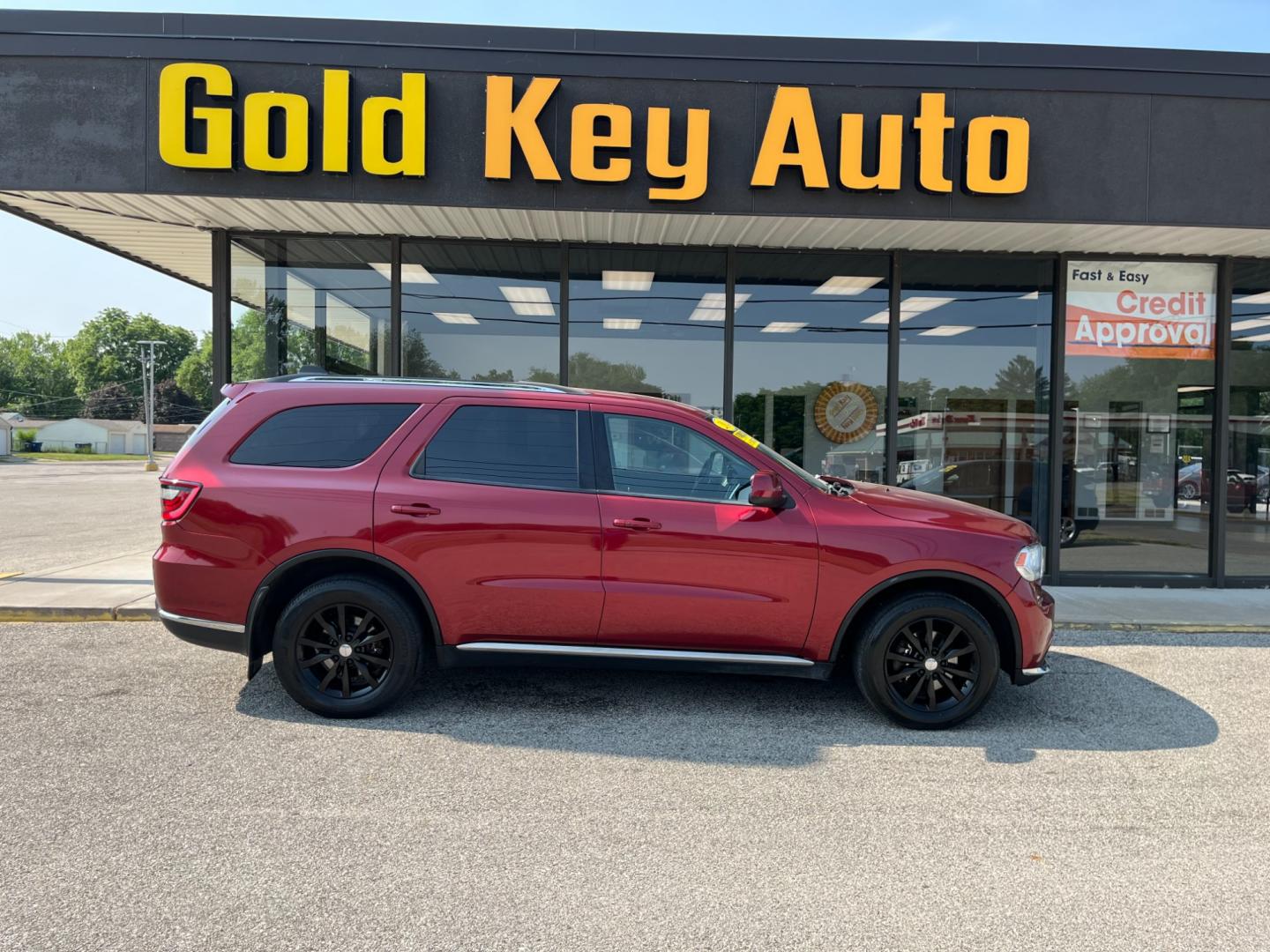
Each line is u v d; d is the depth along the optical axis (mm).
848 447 9109
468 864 3033
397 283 8773
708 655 4566
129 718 4488
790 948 2564
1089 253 8984
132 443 102000
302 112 7039
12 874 2893
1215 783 3906
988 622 4676
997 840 3307
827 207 7355
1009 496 9172
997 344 9094
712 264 8961
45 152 7098
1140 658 6168
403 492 4500
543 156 7156
